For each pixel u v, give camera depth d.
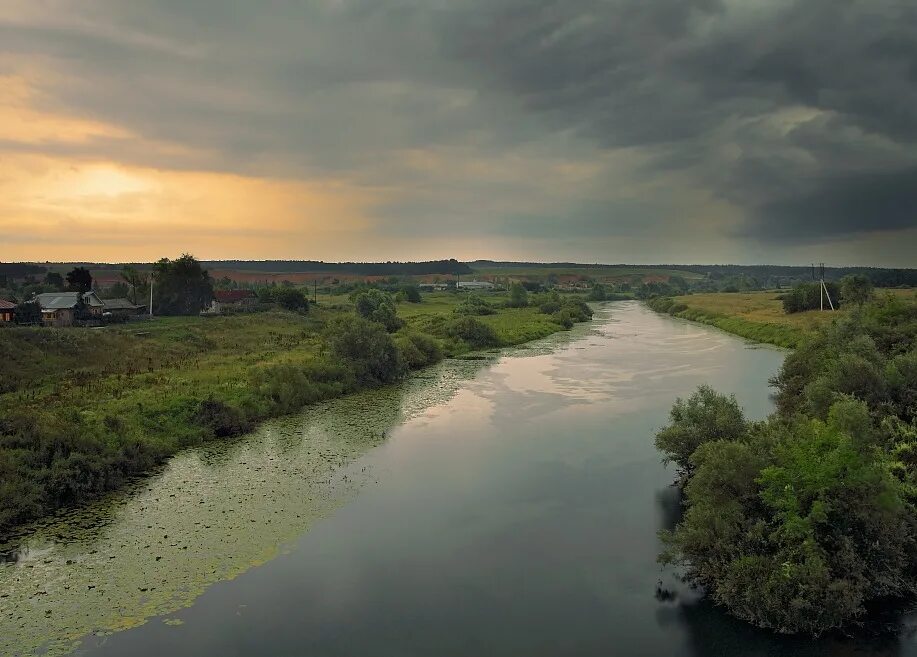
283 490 26.08
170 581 18.69
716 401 26.30
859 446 17.50
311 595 18.12
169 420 33.38
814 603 15.82
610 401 42.62
